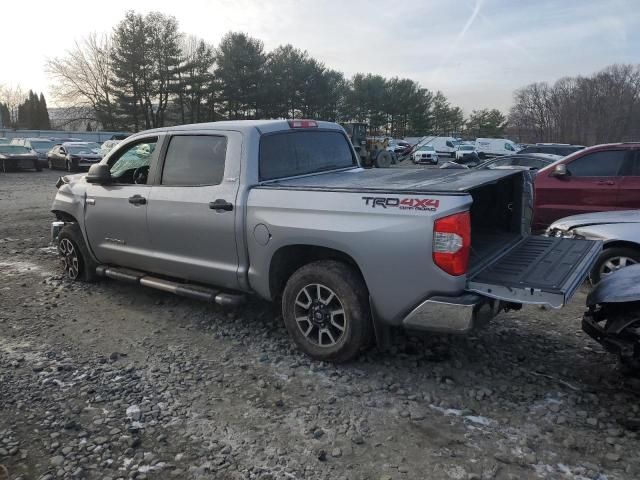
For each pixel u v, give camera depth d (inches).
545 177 321.1
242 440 125.7
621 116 3506.4
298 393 146.9
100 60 2573.8
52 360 169.6
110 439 126.0
